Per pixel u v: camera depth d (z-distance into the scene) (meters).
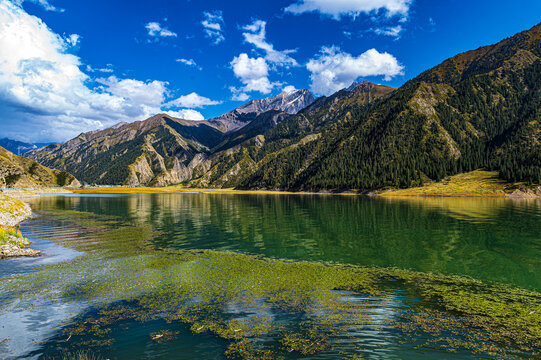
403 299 19.67
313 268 27.50
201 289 21.42
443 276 25.17
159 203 127.19
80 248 36.12
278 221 64.44
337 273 25.86
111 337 14.21
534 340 14.09
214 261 30.05
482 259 30.81
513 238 41.97
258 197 189.88
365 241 41.06
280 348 13.12
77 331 14.88
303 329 15.09
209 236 45.53
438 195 168.88
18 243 36.25
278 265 28.56
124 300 19.25
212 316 16.73
